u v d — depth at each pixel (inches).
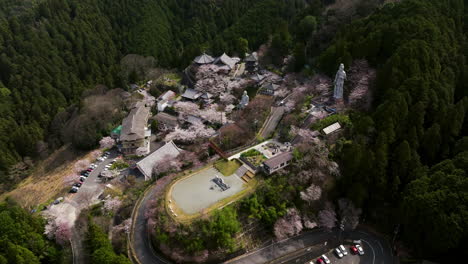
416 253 2217.0
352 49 3508.9
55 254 2372.0
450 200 1989.4
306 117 3075.8
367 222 2456.9
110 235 2434.8
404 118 2497.5
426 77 2746.1
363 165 2333.9
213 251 2220.7
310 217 2418.8
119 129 3863.2
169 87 4677.7
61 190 3144.7
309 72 4003.4
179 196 2488.9
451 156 2427.4
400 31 3272.6
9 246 2149.4
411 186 2199.8
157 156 3171.8
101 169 3380.9
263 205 2412.6
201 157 3034.0
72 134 3966.5
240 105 3737.7
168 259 2262.6
